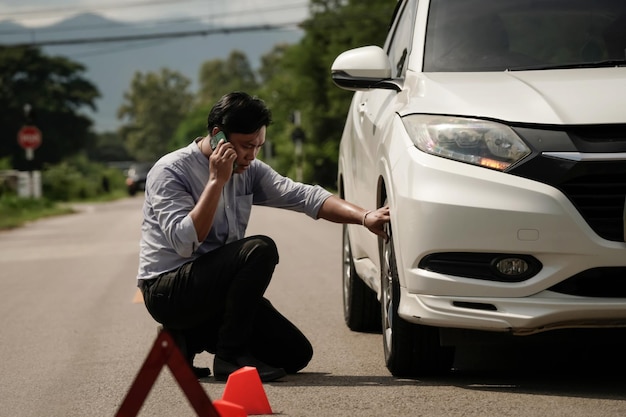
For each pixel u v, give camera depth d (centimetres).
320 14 10444
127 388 1157
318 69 10538
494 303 998
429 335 1084
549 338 1050
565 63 1163
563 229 972
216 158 1075
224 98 1086
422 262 1027
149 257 1137
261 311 1162
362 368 1202
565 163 975
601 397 993
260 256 1100
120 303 1944
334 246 2988
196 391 764
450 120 1035
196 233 1083
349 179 1465
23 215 6341
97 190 12250
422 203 1018
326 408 993
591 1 1233
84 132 19662
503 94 1047
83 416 1034
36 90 19088
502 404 977
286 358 1165
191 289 1110
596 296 985
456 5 1245
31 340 1559
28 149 7969
